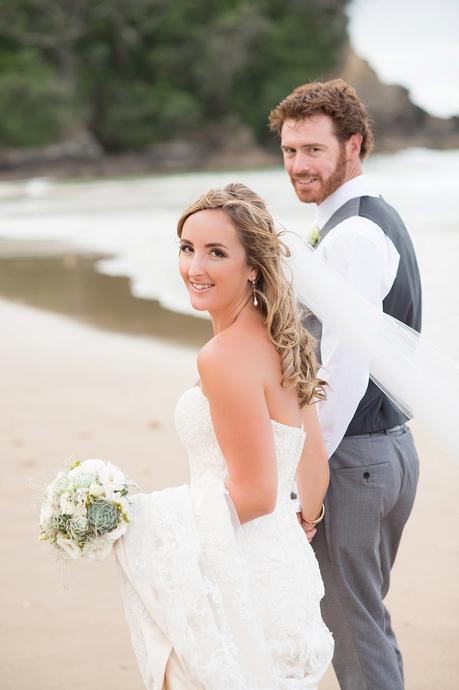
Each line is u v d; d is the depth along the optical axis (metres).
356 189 3.05
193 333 9.55
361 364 2.70
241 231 2.31
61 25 68.12
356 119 3.02
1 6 66.94
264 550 2.32
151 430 6.29
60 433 6.27
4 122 63.00
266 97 70.62
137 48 70.81
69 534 2.27
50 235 20.70
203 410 2.36
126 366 8.27
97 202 31.61
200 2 72.75
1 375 8.11
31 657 3.55
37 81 64.12
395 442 2.90
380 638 2.86
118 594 4.05
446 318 6.64
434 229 16.03
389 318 2.72
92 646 3.63
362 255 2.83
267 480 2.26
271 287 2.33
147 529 2.29
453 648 3.58
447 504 5.00
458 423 2.67
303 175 3.06
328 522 2.84
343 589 2.86
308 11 73.44
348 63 74.50
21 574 4.23
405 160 51.75
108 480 2.27
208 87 70.62
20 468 5.56
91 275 14.13
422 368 2.70
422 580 4.16
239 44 70.19
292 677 2.34
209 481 2.34
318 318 2.73
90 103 69.06
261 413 2.27
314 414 2.56
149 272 13.97
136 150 68.75
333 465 2.83
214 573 2.26
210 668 2.21
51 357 8.77
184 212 2.37
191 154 67.69
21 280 14.12
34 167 62.44
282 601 2.31
